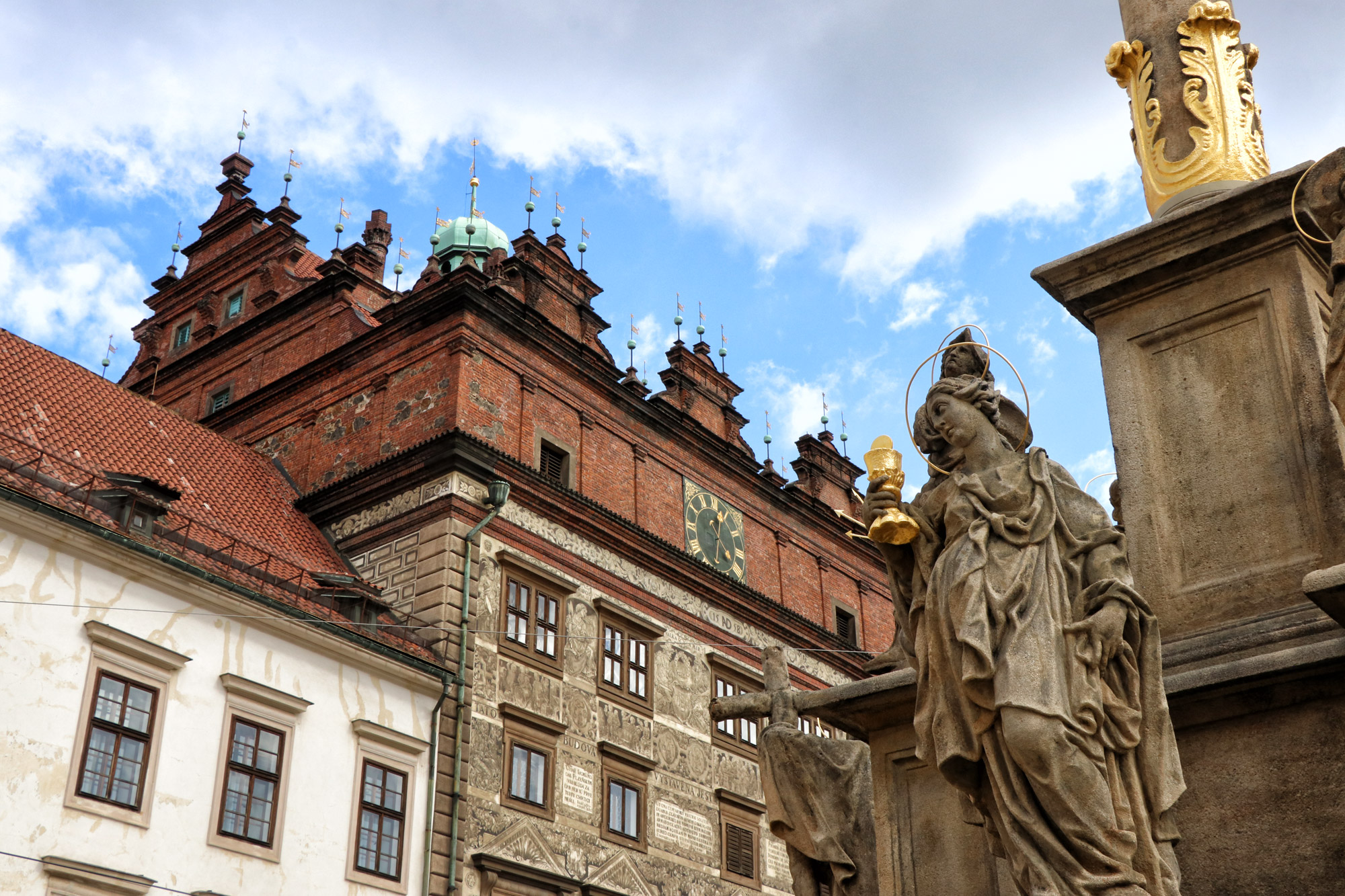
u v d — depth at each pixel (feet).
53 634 60.85
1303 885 13.50
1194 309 17.13
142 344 115.85
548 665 86.48
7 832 56.70
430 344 92.22
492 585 84.74
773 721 17.99
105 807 60.59
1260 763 14.14
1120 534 14.11
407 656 76.84
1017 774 13.03
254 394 100.68
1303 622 14.89
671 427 106.22
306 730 70.69
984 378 15.58
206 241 115.75
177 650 65.98
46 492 66.18
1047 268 17.93
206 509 81.35
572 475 95.45
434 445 85.81
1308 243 16.65
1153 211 19.04
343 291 101.50
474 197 144.25
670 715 95.14
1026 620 13.30
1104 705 13.14
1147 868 12.74
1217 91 18.98
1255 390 16.46
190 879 63.00
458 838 75.97
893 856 16.49
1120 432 17.25
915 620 14.83
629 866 86.89
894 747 16.99
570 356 98.48
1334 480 15.52
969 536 14.03
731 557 108.58
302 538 87.25
